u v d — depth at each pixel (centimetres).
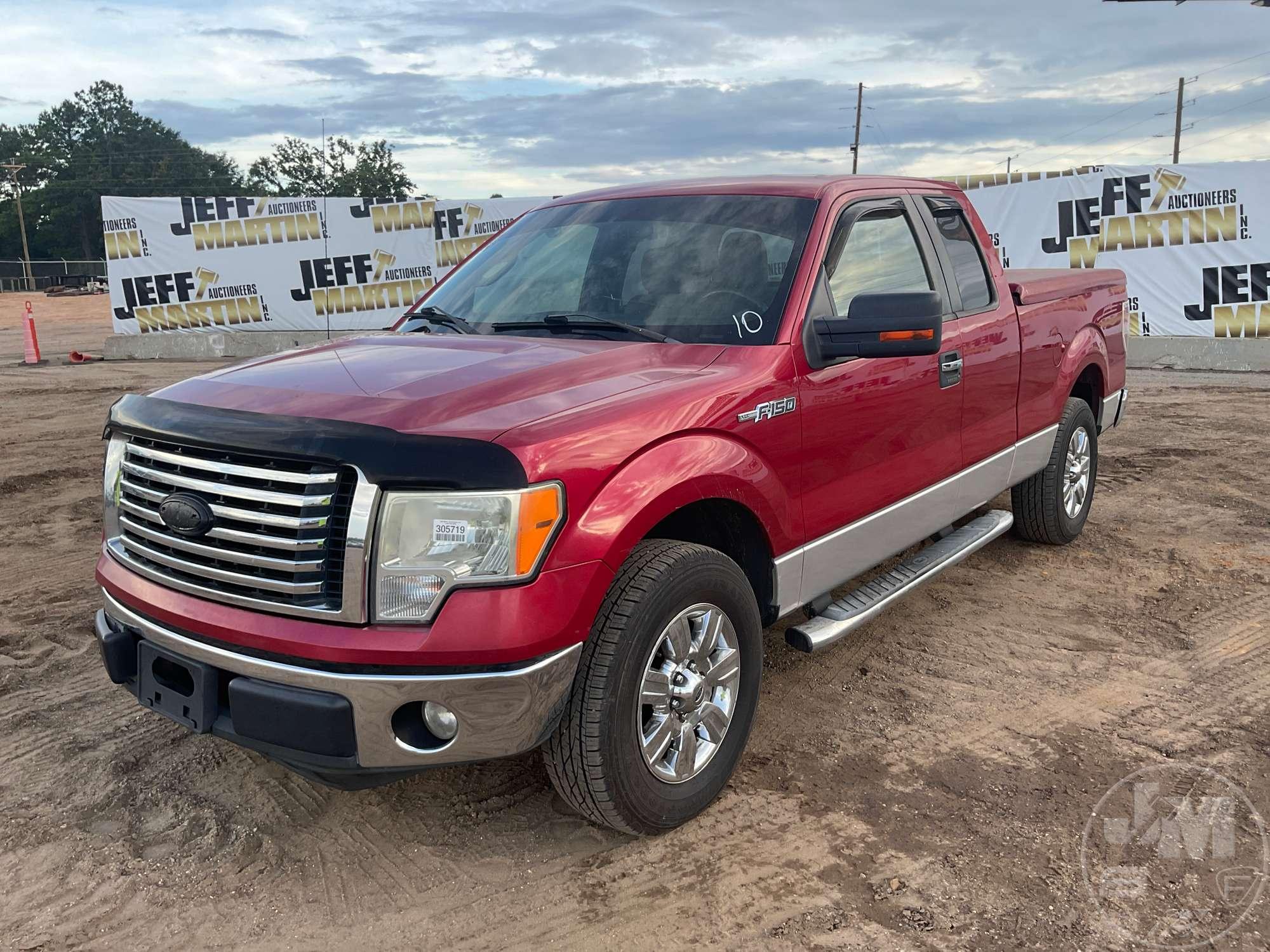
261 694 248
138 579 284
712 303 342
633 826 279
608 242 383
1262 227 1305
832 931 254
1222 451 814
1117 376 598
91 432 929
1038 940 249
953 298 426
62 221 10994
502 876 279
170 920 261
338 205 1620
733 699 306
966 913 260
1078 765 333
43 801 314
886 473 373
